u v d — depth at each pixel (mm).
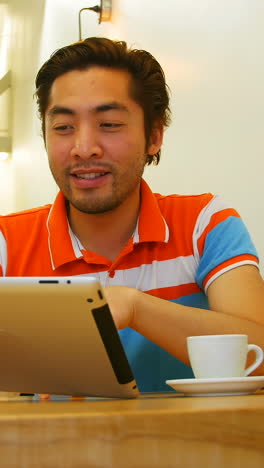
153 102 1454
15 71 7461
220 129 2410
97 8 3969
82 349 768
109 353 766
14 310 749
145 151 1472
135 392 841
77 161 1341
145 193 1542
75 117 1345
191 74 2703
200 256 1496
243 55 2178
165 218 1558
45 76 1400
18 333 772
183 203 1590
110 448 536
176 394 983
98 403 734
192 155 2697
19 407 696
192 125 2697
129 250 1473
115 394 843
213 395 861
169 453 542
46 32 5777
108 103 1334
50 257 1516
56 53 1395
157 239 1481
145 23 3268
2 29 7879
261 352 1012
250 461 554
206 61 2527
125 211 1469
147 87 1424
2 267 1532
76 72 1355
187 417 550
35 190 6203
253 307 1273
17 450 528
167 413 548
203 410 555
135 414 544
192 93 2699
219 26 2383
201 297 1507
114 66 1368
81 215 1463
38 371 837
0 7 7809
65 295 721
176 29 2854
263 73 2020
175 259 1506
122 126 1354
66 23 4949
